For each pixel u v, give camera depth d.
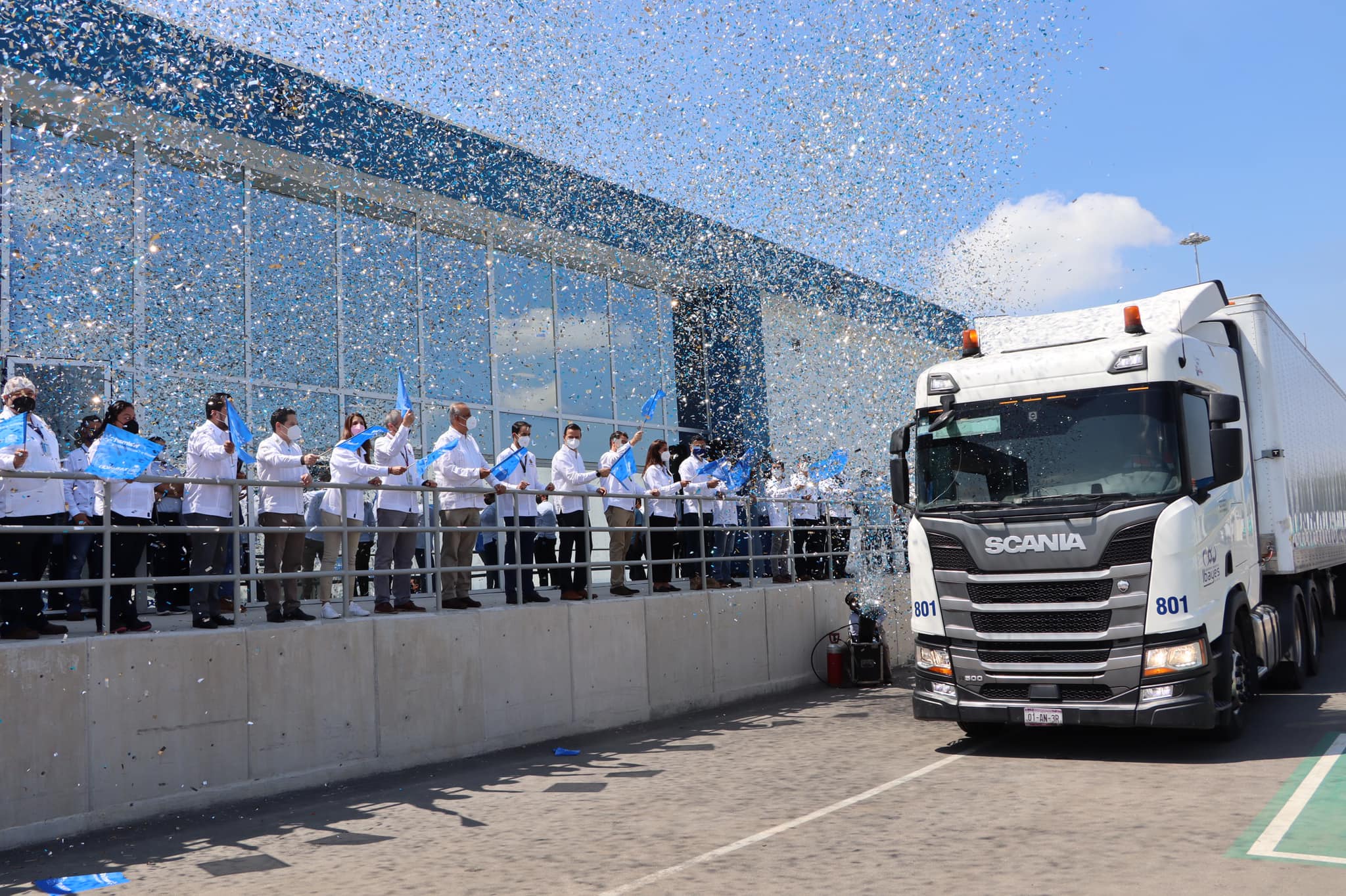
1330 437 14.10
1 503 7.78
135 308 12.04
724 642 13.85
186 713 7.88
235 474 9.43
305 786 8.63
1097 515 8.20
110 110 11.41
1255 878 4.77
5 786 6.79
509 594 11.51
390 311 15.27
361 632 9.29
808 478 16.34
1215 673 8.21
